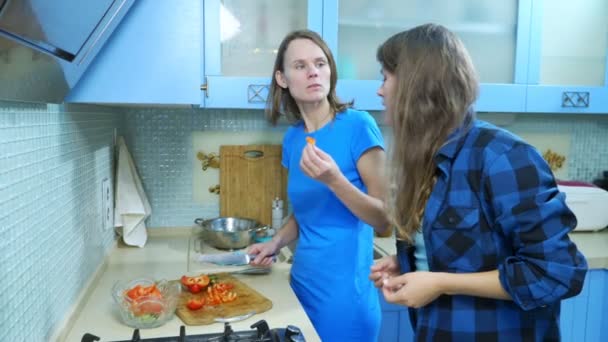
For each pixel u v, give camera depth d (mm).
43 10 712
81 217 1300
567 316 1893
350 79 1791
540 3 1842
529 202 840
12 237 814
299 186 1456
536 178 848
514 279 853
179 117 2072
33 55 769
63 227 1121
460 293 924
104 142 1643
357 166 1388
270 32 1726
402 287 953
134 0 1086
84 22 827
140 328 1158
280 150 2137
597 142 2369
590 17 1968
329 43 1725
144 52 1181
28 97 838
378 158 1367
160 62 1190
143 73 1185
